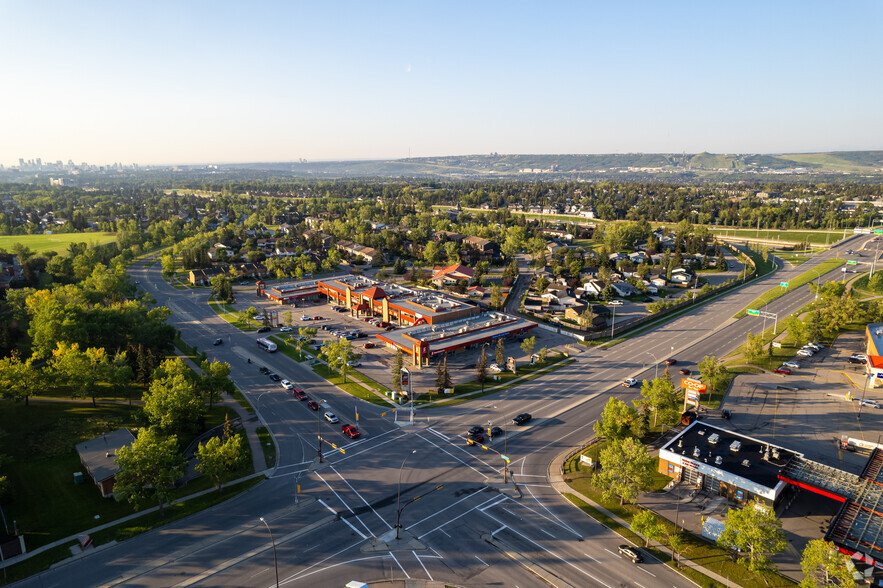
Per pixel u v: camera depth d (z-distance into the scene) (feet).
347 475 260.21
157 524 220.43
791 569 194.39
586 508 233.96
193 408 296.51
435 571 193.88
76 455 269.44
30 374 302.25
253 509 232.32
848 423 313.53
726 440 274.16
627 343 470.39
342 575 191.42
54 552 202.08
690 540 211.82
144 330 409.90
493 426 312.09
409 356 429.79
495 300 591.78
